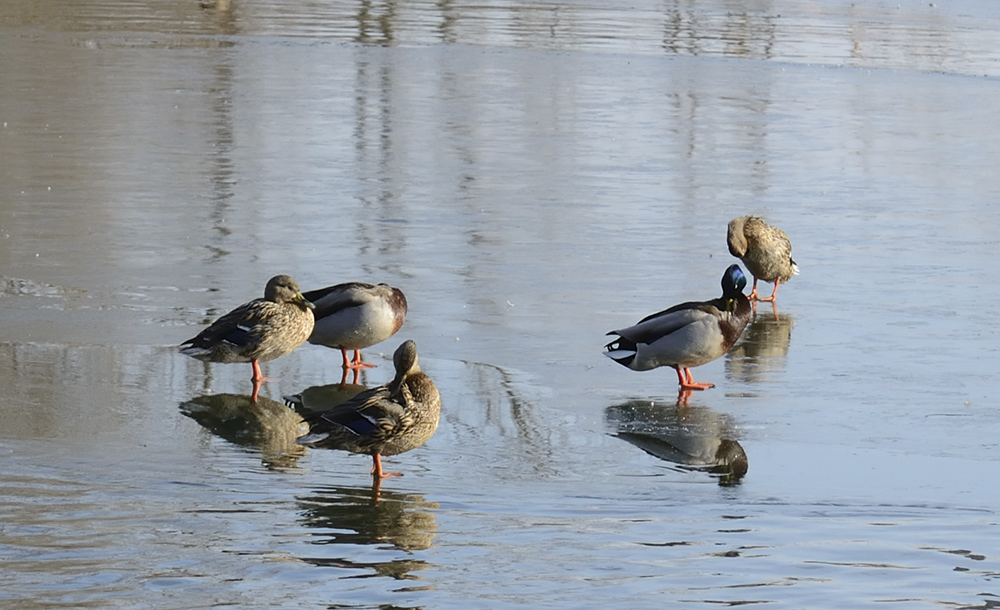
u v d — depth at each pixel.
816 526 9.27
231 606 7.64
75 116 27.12
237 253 17.72
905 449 11.18
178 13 44.88
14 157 23.17
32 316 14.53
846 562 8.54
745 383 13.14
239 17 44.41
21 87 29.97
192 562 8.30
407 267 17.28
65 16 42.69
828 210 21.72
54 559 8.29
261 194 21.41
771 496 9.95
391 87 32.28
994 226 20.84
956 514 9.58
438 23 44.81
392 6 49.19
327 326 13.02
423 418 10.05
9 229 18.45
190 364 13.22
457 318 15.05
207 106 28.92
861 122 30.19
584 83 34.06
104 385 12.34
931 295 16.78
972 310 16.06
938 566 8.48
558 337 14.47
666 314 12.73
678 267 17.80
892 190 23.39
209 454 10.62
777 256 16.38
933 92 34.88
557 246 18.73
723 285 12.70
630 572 8.30
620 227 20.06
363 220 19.91
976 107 32.81
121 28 40.56
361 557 8.48
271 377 13.00
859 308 16.17
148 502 9.40
